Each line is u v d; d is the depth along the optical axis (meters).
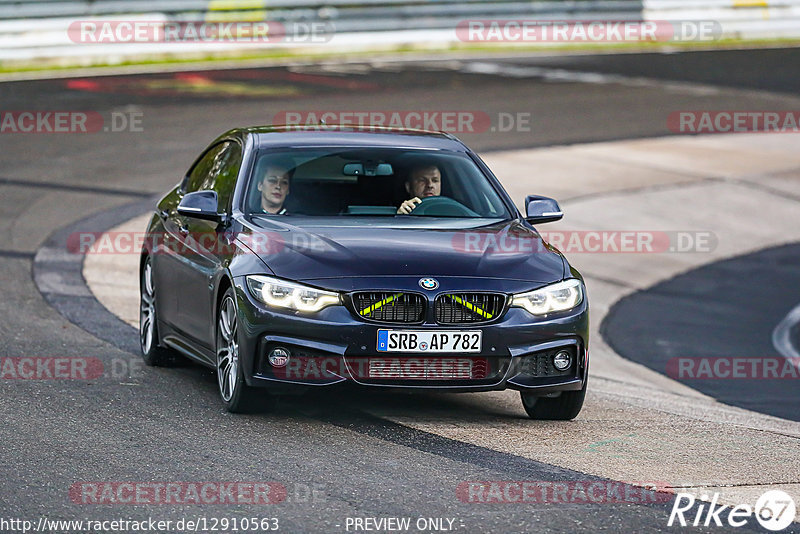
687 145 81.00
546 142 77.88
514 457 21.56
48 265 43.28
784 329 46.94
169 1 101.81
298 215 25.59
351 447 21.64
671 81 106.56
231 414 23.94
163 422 23.05
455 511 18.05
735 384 37.25
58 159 63.88
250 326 22.91
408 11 118.00
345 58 111.31
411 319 22.88
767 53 128.75
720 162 76.94
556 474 20.48
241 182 26.30
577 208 63.62
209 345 25.48
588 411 26.64
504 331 23.06
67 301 37.53
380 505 18.22
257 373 23.00
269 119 76.19
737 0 136.88
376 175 26.77
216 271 24.73
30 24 94.25
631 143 80.00
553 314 23.55
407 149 27.70
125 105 79.75
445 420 24.36
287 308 22.73
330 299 22.75
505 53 121.00
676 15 132.75
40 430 22.09
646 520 18.02
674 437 24.16
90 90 85.00
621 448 22.78
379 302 22.84
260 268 23.30
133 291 40.22
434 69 106.31
